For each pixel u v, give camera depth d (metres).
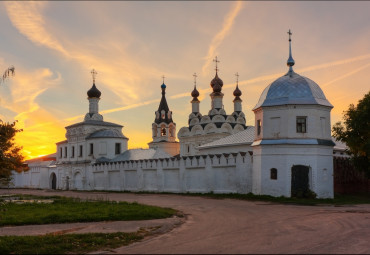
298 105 32.22
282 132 32.41
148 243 12.39
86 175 63.69
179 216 19.94
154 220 18.16
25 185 80.50
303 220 17.73
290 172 31.67
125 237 13.28
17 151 24.97
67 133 70.88
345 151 38.44
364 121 33.22
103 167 57.66
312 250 11.15
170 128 87.06
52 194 48.16
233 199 32.16
